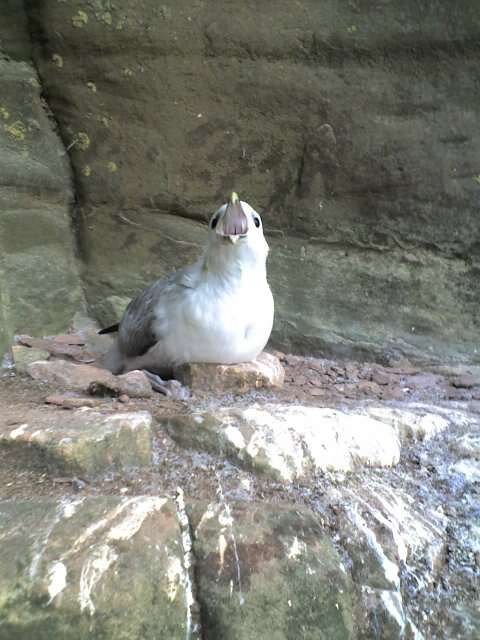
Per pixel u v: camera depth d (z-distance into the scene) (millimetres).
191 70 2291
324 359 2297
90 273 2354
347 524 1792
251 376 2031
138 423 1842
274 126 2305
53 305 2314
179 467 1825
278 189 2330
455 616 1769
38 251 2314
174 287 2033
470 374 2232
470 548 1808
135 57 2289
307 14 2264
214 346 2012
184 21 2271
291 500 1806
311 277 2328
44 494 1764
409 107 2275
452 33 2240
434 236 2305
